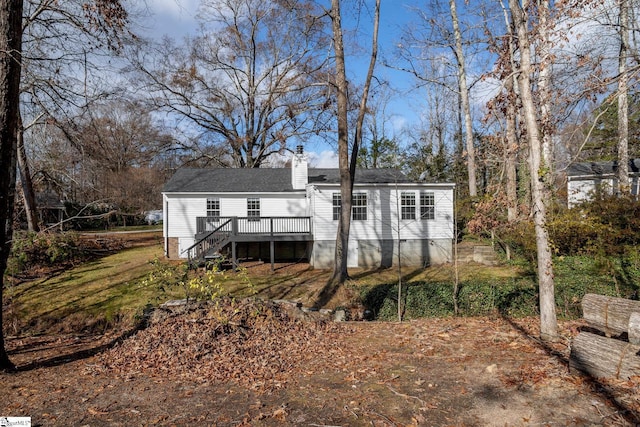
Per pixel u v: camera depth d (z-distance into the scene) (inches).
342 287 569.3
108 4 335.9
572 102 312.7
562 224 520.4
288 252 887.7
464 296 436.1
